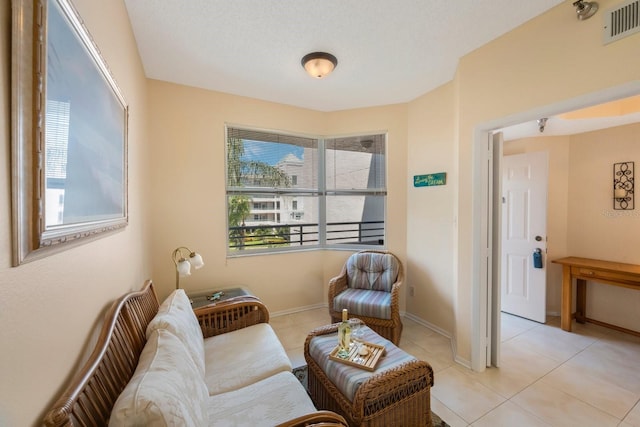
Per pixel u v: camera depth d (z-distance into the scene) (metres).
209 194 2.84
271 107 3.12
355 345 1.74
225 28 1.84
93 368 0.84
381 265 2.94
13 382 0.53
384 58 2.23
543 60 1.69
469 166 2.15
